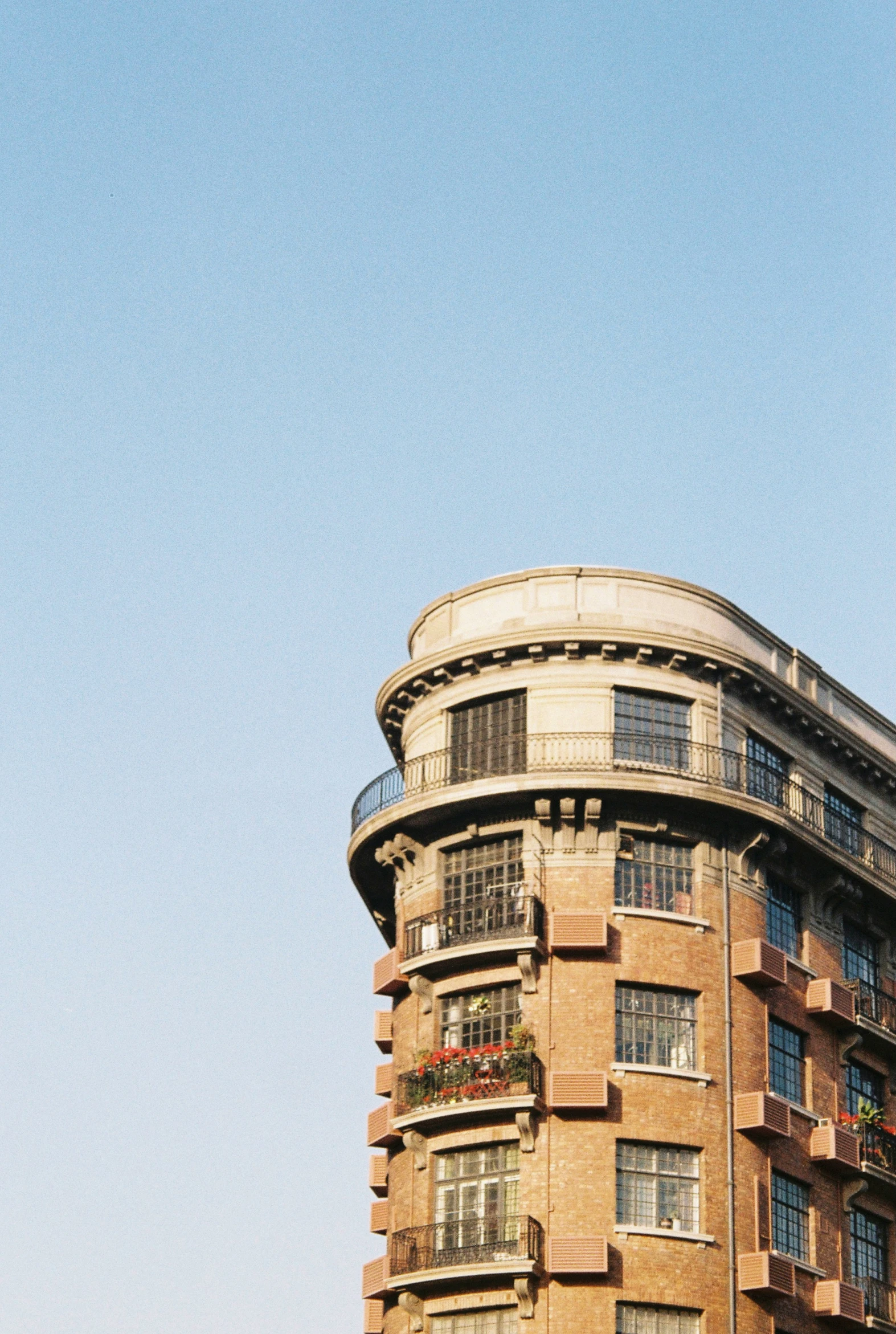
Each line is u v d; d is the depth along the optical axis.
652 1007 52.81
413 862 56.41
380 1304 54.50
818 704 60.34
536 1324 48.94
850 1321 53.47
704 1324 49.81
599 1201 50.09
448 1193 52.00
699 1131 51.66
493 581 57.72
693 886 54.56
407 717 58.78
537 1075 51.28
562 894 53.28
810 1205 54.56
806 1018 56.66
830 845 57.91
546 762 54.31
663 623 56.00
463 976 53.62
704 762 55.09
